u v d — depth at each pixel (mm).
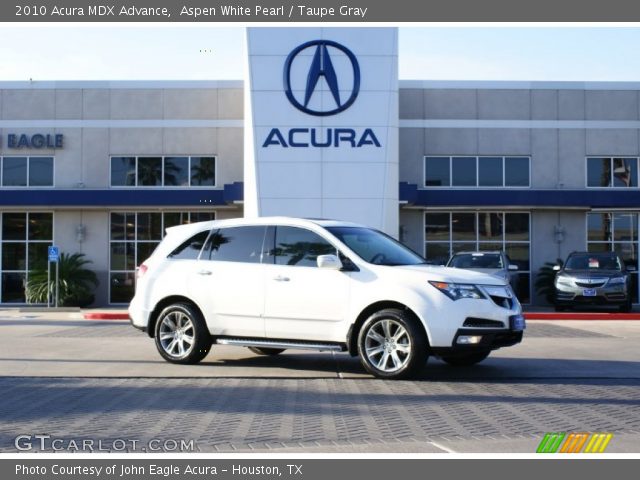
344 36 25484
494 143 28047
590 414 8094
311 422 7672
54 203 26422
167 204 26484
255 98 25391
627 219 28031
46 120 27906
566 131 28125
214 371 11039
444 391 9453
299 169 25250
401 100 28016
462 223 27875
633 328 18672
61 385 9812
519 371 11148
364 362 10336
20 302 27750
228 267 11352
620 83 28203
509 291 10578
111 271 27719
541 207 27156
